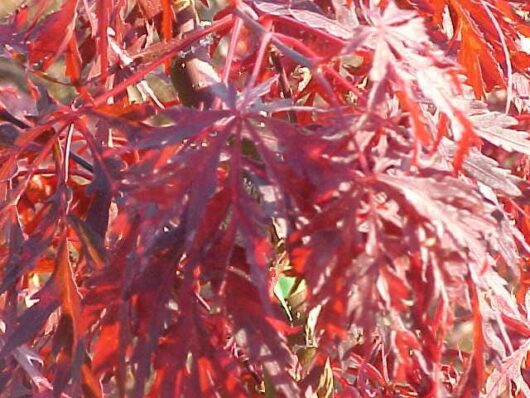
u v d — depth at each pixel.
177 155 0.49
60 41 0.57
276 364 0.49
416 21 0.48
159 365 0.50
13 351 0.57
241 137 0.49
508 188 0.52
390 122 0.48
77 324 0.54
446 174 0.48
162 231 0.51
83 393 0.54
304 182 0.48
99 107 0.54
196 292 0.51
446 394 0.51
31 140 0.55
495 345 0.52
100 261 0.53
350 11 0.57
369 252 0.47
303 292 0.56
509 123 0.53
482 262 0.49
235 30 0.53
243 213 0.48
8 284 0.54
